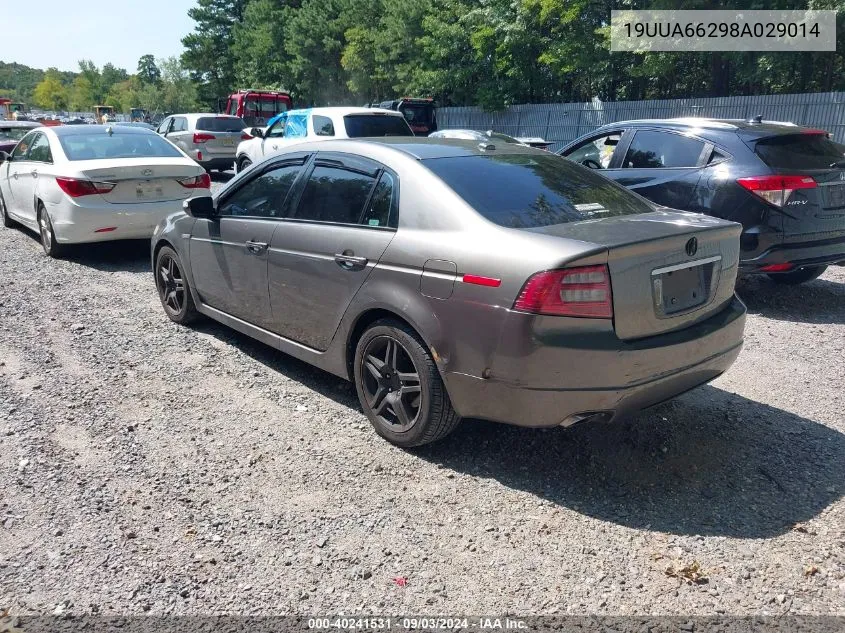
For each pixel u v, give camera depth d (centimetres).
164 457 388
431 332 362
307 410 450
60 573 294
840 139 1581
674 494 357
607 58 2117
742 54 1800
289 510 341
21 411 439
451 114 2692
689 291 371
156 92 8075
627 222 377
